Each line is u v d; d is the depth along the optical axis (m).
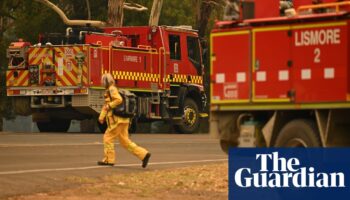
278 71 24.22
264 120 25.31
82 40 52.44
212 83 25.75
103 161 30.12
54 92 51.88
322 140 23.64
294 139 24.25
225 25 25.47
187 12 81.50
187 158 34.06
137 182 26.12
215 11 79.88
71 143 41.12
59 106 52.16
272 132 24.70
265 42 24.48
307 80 23.62
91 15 78.12
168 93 55.53
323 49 23.31
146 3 77.00
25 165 30.06
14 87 53.19
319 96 23.41
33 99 53.00
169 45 56.06
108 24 66.56
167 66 55.66
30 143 40.94
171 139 46.78
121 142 29.69
